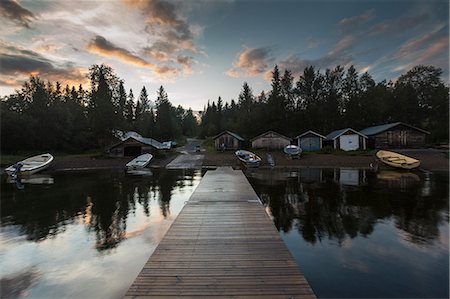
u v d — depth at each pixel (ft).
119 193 52.06
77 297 19.15
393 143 111.04
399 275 21.07
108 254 25.64
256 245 20.74
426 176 66.33
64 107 158.92
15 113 126.52
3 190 55.88
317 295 18.67
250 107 198.49
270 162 94.32
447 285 19.67
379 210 37.99
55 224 34.22
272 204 42.19
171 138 215.51
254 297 13.96
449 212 36.68
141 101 284.20
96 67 139.74
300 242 27.48
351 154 100.63
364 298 18.33
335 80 179.01
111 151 115.55
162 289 14.69
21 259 24.84
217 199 37.27
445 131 132.16
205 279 15.66
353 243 27.07
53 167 93.66
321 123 164.86
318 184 58.23
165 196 49.26
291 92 181.37
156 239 29.22
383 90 169.48
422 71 162.09
